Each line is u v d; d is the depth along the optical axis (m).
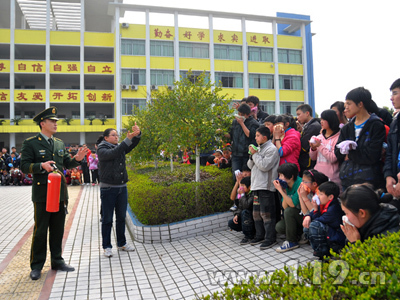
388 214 2.10
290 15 27.56
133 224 5.03
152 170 9.07
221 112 5.52
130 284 3.29
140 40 24.45
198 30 25.23
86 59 28.48
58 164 3.87
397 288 1.25
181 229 4.77
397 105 2.94
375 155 3.05
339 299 1.35
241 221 4.50
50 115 3.88
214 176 6.06
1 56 26.77
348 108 3.29
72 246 4.74
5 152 14.43
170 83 24.61
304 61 27.61
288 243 3.84
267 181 4.07
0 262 4.08
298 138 4.36
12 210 7.64
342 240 3.22
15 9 26.00
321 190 3.31
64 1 25.11
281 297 1.50
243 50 26.06
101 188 4.36
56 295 3.09
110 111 28.59
